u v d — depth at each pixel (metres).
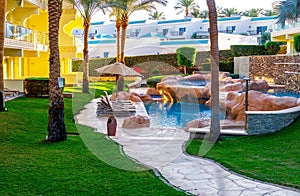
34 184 7.20
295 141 10.80
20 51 21.31
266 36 46.25
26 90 21.08
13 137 11.09
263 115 12.41
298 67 25.23
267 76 30.41
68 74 26.59
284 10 25.66
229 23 56.12
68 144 10.54
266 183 7.61
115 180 7.56
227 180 7.81
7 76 25.09
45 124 13.34
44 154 9.38
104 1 21.64
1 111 14.52
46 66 29.70
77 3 23.00
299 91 24.92
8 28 19.12
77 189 7.00
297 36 28.95
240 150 10.45
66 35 30.09
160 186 7.29
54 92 10.89
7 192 6.75
